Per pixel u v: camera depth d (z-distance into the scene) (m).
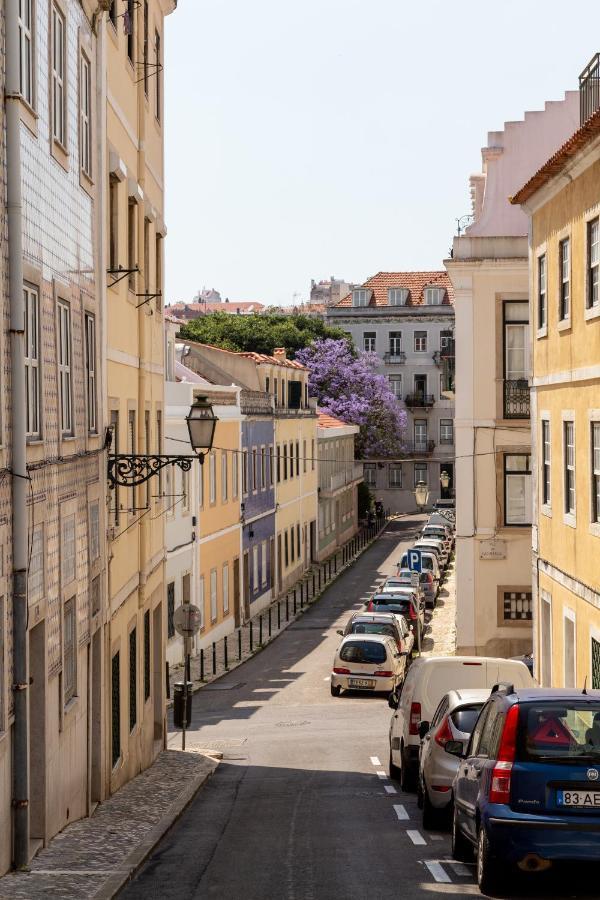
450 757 18.70
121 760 23.84
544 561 32.12
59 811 17.81
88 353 20.95
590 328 26.84
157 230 30.22
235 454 61.22
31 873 14.92
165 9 31.28
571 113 45.38
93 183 21.30
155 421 29.69
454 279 44.94
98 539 21.23
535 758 12.93
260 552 67.88
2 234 14.47
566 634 29.69
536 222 32.56
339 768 27.75
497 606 45.53
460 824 15.20
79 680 19.47
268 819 20.41
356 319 132.62
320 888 14.27
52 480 17.16
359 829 19.12
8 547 14.71
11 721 14.92
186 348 71.31
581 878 13.70
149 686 28.33
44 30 16.95
